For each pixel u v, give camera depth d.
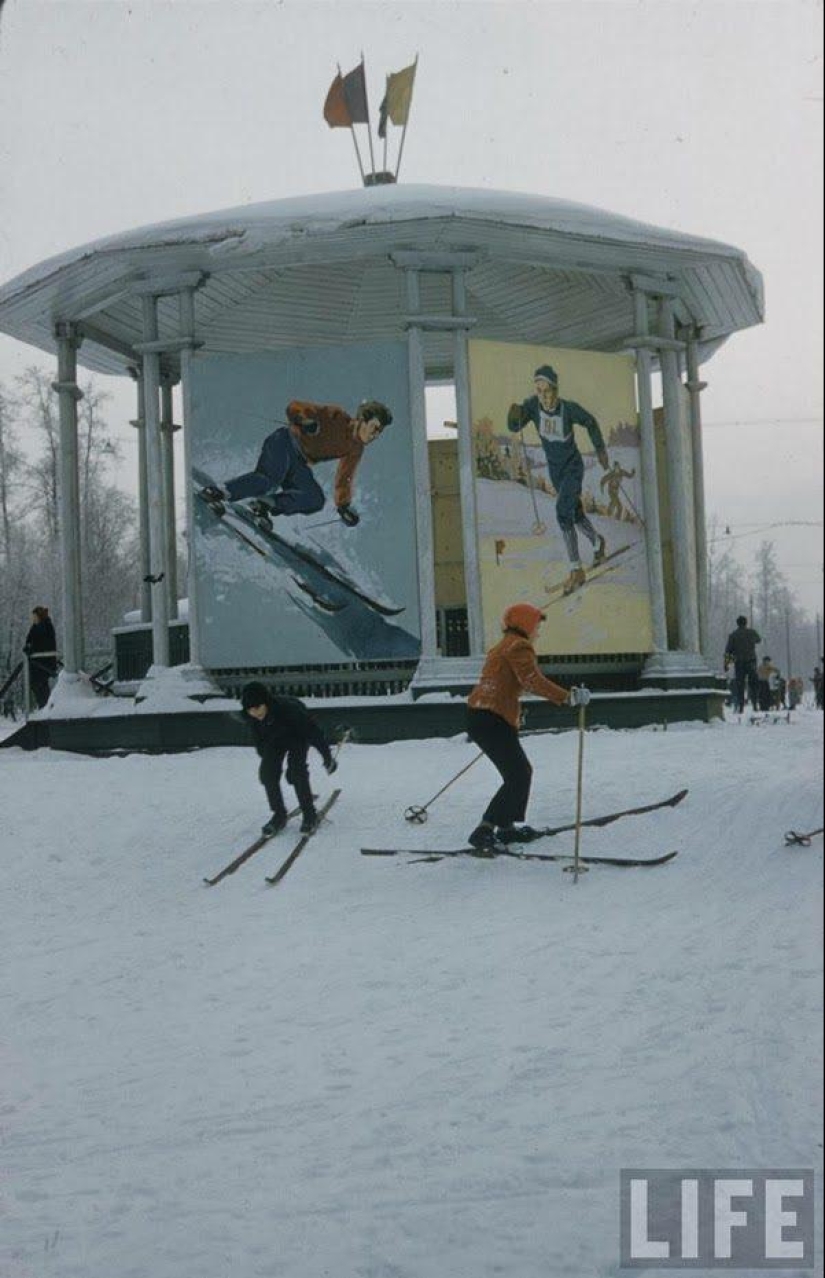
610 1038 5.70
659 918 7.78
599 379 17.70
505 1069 5.44
